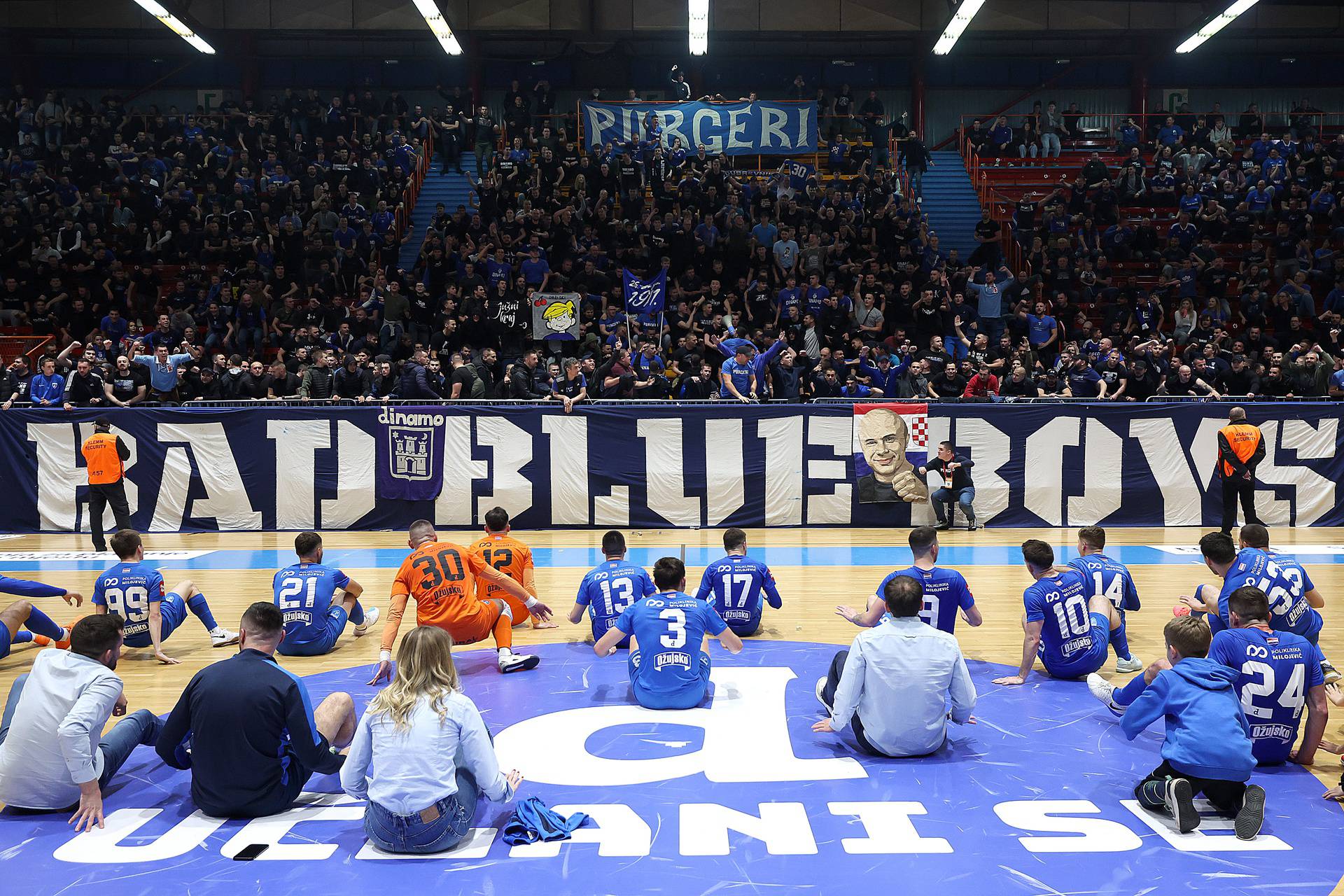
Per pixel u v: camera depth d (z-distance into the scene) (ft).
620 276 68.69
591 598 25.88
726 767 18.12
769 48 102.83
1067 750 18.89
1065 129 96.94
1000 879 13.88
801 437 50.26
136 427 49.42
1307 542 44.73
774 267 69.26
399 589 24.35
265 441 49.70
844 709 18.02
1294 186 78.69
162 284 74.54
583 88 101.86
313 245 69.87
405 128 91.97
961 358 63.00
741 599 28.27
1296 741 19.34
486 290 64.75
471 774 15.28
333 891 13.65
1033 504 50.39
